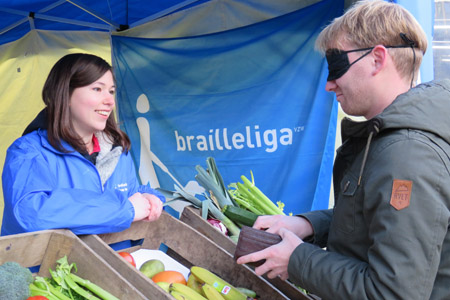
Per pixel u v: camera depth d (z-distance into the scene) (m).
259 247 1.35
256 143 3.78
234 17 3.95
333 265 1.19
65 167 1.93
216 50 3.97
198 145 4.07
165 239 1.91
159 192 2.27
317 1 3.58
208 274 1.60
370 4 1.28
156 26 4.33
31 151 1.85
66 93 1.91
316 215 1.68
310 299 1.61
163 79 4.23
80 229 1.61
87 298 1.37
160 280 1.63
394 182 1.07
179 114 4.16
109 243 1.84
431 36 2.56
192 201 2.28
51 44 4.93
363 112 1.32
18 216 1.59
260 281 1.63
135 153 4.38
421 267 1.03
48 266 1.51
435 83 1.20
